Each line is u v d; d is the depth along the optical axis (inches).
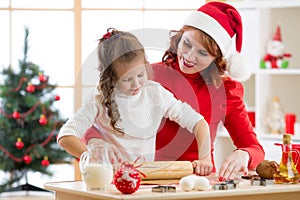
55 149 192.1
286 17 183.8
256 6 176.9
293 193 81.5
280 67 177.9
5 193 196.7
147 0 212.7
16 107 187.5
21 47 200.1
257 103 178.4
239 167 89.3
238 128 98.9
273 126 176.7
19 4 215.3
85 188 80.0
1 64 213.2
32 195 195.3
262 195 79.2
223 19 93.7
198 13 91.9
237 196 77.5
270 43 178.5
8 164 190.7
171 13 211.3
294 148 90.8
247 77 101.7
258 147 97.1
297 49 185.0
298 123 169.6
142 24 212.1
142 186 81.0
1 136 189.5
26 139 190.4
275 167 85.9
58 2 216.4
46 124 190.2
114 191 76.6
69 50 216.5
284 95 184.2
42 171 194.1
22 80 189.9
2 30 215.0
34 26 215.6
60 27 216.1
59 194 83.7
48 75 198.4
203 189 76.6
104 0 212.8
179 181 84.2
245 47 180.5
